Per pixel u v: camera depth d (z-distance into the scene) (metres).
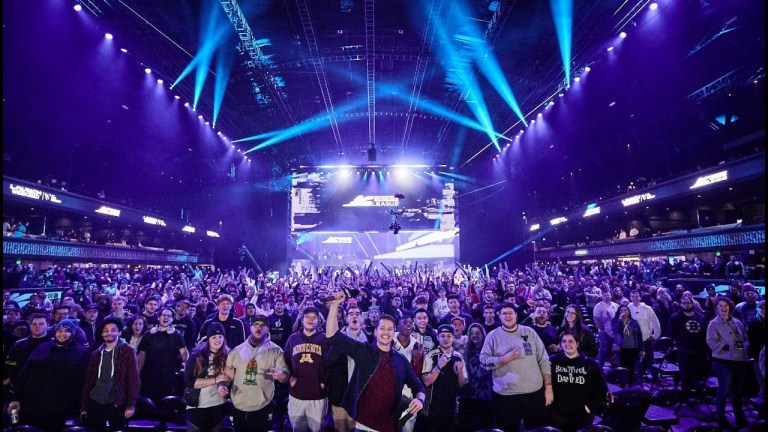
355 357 4.23
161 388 6.24
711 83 20.05
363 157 36.31
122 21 16.84
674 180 23.02
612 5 16.33
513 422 5.18
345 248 43.38
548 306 7.53
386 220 33.97
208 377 5.00
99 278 20.31
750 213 23.91
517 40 19.89
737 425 6.36
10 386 5.78
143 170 31.38
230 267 34.56
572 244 38.81
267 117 28.77
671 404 7.58
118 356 5.25
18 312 7.46
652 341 8.83
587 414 5.09
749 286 8.05
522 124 28.41
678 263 19.92
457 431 6.53
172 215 32.59
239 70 22.25
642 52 18.78
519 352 5.17
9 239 17.17
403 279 16.81
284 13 18.67
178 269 26.77
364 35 20.23
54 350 5.25
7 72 17.53
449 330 5.47
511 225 34.00
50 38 16.23
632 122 26.19
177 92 21.84
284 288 14.71
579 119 25.98
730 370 6.45
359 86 25.39
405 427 5.17
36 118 21.75
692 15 15.82
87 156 27.66
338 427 5.24
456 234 36.47
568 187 38.50
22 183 18.44
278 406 6.76
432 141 34.12
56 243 20.28
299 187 34.34
